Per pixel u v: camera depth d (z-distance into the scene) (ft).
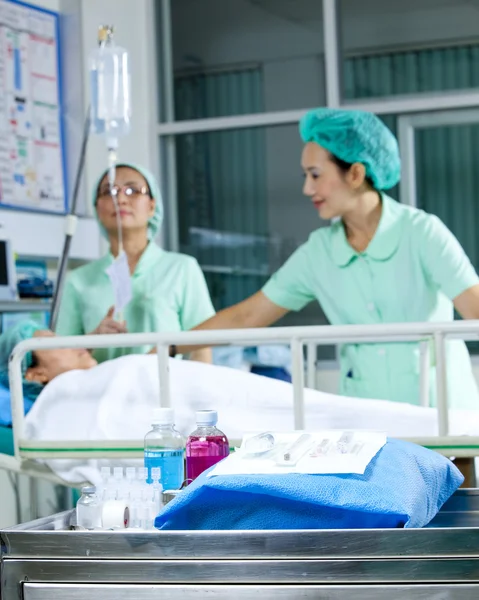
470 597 3.35
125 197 9.12
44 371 7.33
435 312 8.25
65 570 3.59
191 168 14.64
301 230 14.12
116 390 6.66
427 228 7.95
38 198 12.73
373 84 13.69
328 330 6.11
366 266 8.19
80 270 9.62
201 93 14.61
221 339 6.23
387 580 3.41
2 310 11.05
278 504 3.63
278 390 6.63
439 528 3.39
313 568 3.44
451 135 13.33
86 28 13.28
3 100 12.30
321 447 3.96
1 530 3.66
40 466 6.64
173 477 4.57
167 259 9.62
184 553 3.51
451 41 13.33
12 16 12.49
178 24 14.73
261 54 14.30
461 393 8.20
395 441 4.36
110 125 8.25
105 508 4.06
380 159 8.04
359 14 13.71
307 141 8.30
